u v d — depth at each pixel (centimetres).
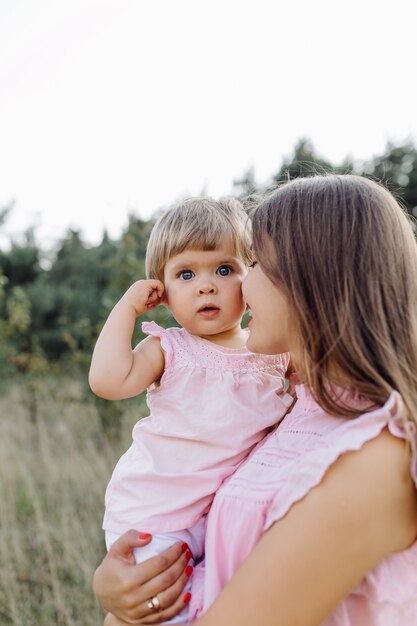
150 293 166
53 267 1103
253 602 112
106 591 135
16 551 377
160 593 132
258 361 160
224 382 153
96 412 580
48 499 441
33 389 710
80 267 1053
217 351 159
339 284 123
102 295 933
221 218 164
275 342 136
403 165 870
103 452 524
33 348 885
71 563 366
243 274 166
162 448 154
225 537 130
